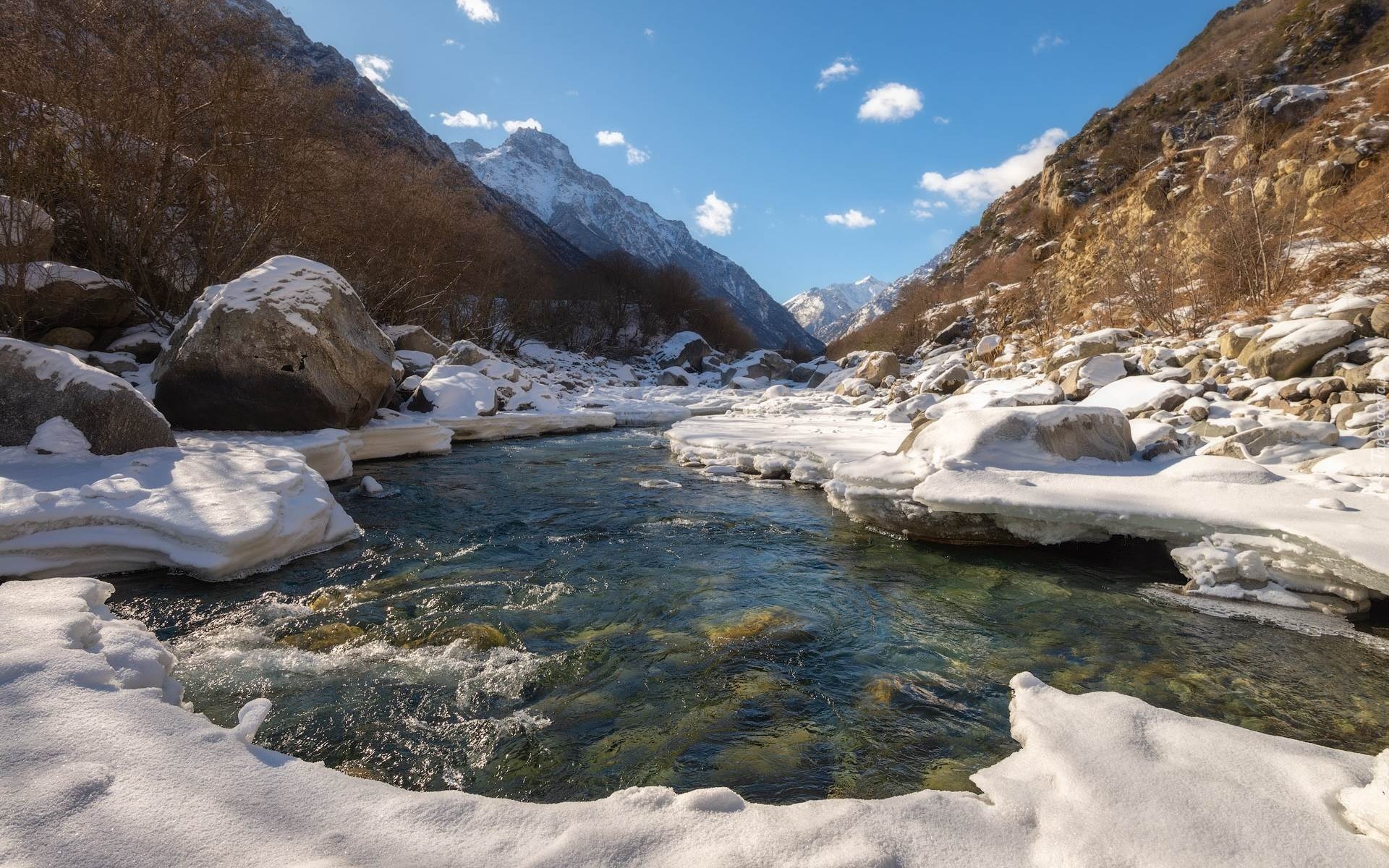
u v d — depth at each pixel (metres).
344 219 17.08
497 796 2.96
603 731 3.48
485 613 4.89
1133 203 22.88
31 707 2.56
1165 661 4.18
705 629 4.71
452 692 3.81
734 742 3.40
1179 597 5.15
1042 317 22.08
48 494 5.25
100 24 11.92
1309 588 4.88
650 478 9.94
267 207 14.03
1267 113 19.67
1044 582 5.60
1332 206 14.35
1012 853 2.06
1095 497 6.00
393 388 12.62
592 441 14.11
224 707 3.57
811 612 5.03
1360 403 7.41
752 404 20.53
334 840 2.01
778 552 6.47
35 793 2.08
